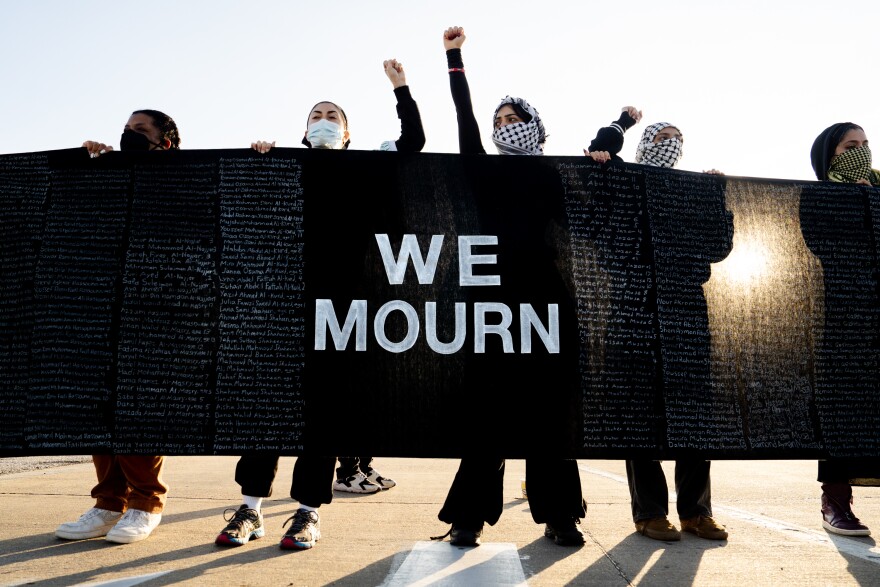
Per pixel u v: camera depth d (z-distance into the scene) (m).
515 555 2.91
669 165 3.94
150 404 2.98
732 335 3.20
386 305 3.07
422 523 3.66
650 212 3.25
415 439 2.99
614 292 3.15
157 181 3.15
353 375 3.01
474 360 3.05
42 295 3.06
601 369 3.08
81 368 3.00
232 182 3.15
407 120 3.49
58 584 2.40
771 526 3.66
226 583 2.43
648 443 3.04
